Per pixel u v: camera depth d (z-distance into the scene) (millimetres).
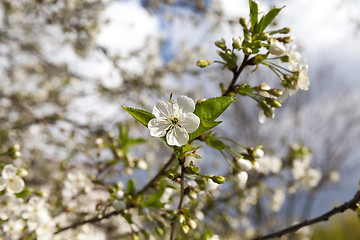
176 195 4875
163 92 8031
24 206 2969
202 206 4984
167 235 4238
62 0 5867
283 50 2271
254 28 2332
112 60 6289
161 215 2803
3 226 2869
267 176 5957
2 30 6492
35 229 3020
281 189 6457
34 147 6219
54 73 7145
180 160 2006
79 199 4141
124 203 2770
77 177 4094
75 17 5988
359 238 8047
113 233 5113
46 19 6188
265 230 9250
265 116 2580
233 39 2309
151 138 7035
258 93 2574
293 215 9609
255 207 9328
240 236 8234
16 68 7457
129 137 3922
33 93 7551
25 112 6199
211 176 2020
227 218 5395
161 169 2752
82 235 3639
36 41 7297
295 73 2482
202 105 1992
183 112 1964
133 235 2795
